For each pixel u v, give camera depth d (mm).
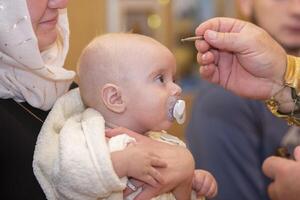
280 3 1427
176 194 940
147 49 958
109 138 895
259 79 1110
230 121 1458
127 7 2465
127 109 953
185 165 911
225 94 1491
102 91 952
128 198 875
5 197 866
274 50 1070
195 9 2729
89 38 2232
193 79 2668
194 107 1569
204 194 1007
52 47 1021
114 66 950
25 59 897
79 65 1006
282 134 1440
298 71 1084
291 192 1216
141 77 944
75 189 815
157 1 2584
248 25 1071
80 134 863
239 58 1096
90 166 807
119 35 997
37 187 870
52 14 938
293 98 1096
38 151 869
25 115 939
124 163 824
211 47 1091
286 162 1248
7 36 874
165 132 1062
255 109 1466
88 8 2277
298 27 1432
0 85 934
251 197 1415
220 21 1071
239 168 1431
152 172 839
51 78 959
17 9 866
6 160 872
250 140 1446
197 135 1489
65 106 982
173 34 2670
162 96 946
